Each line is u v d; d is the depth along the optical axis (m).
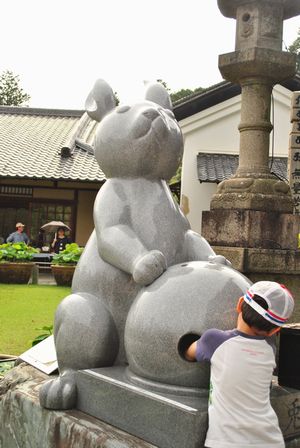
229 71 6.16
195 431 2.04
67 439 2.43
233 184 6.02
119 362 2.72
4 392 3.17
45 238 16.66
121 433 2.31
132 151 2.80
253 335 2.06
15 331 6.38
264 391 2.02
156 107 2.90
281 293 2.02
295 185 7.17
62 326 2.68
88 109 3.07
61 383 2.61
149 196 2.82
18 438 2.82
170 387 2.28
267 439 1.98
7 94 37.06
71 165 16.34
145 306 2.36
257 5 5.94
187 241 2.91
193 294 2.29
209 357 2.08
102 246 2.69
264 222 5.72
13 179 16.30
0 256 11.96
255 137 6.11
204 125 12.88
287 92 12.50
